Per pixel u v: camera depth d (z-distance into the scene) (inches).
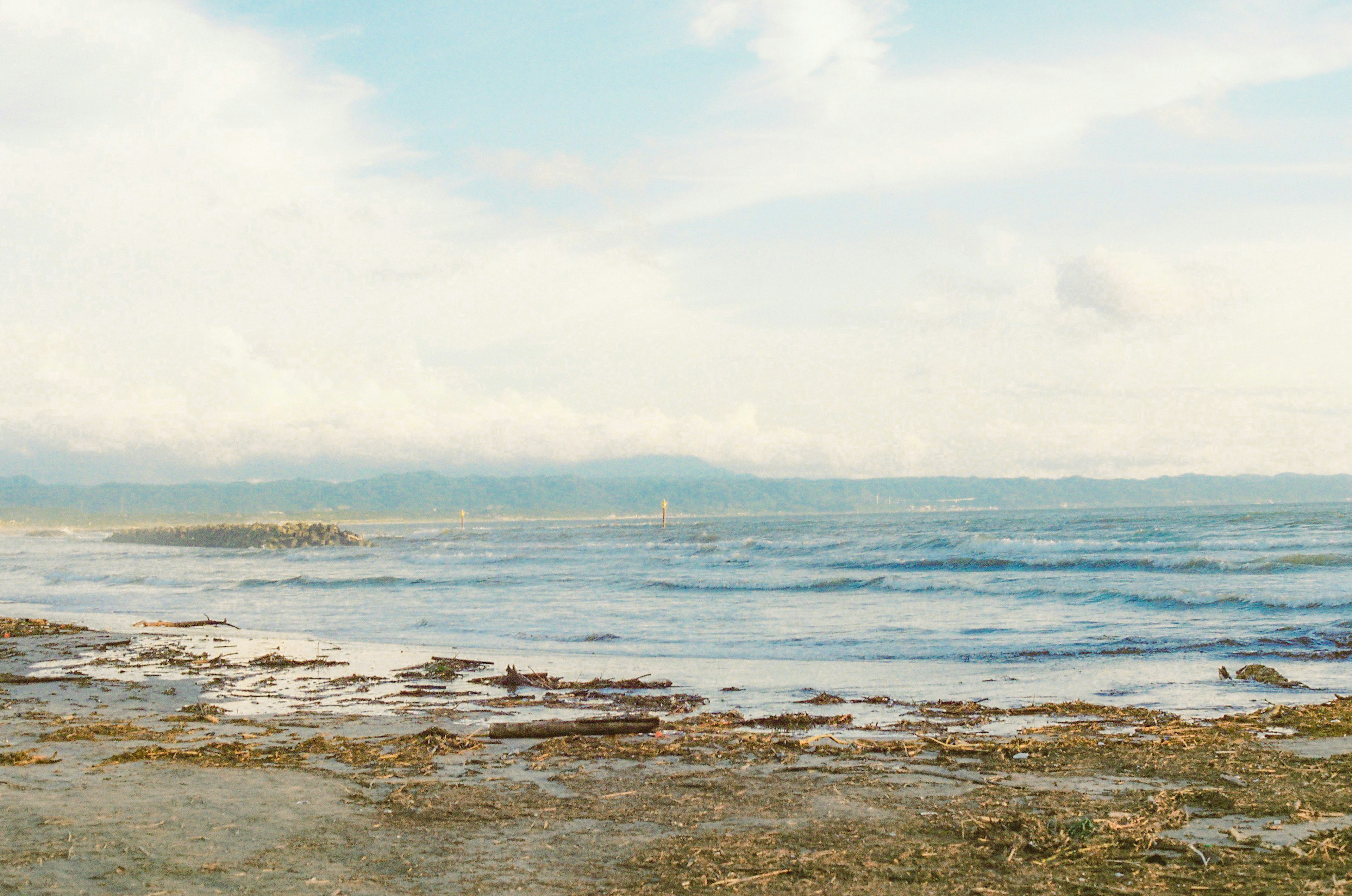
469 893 200.4
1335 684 538.9
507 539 4109.3
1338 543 1748.3
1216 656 653.9
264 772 323.9
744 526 5841.5
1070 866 216.7
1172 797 279.7
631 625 911.7
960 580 1269.7
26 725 442.3
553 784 307.9
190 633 911.0
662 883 207.0
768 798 287.1
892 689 545.3
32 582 1929.1
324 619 1041.5
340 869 216.2
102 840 231.9
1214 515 5083.7
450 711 486.6
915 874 212.1
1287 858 217.2
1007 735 401.7
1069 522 4284.0
